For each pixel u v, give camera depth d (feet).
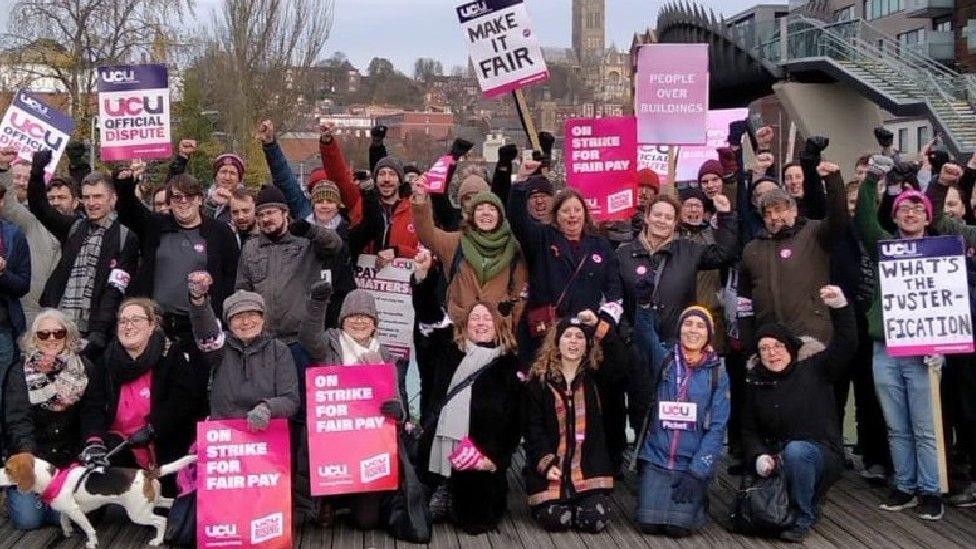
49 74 129.49
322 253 25.62
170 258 26.40
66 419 24.16
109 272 26.89
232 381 23.67
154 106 33.24
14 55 127.03
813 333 26.07
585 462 24.63
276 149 30.73
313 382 23.68
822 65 93.61
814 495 24.49
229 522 22.75
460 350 25.13
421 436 25.67
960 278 25.08
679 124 33.55
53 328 23.91
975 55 159.22
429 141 217.56
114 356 24.36
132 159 33.04
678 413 24.56
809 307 26.22
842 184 25.76
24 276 27.14
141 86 33.19
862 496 27.71
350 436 23.70
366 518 24.41
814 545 23.85
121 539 23.80
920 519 25.68
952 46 167.02
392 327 27.86
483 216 25.79
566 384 24.71
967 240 26.63
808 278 26.30
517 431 25.08
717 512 26.43
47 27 127.24
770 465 24.12
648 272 27.12
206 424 22.97
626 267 27.27
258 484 22.97
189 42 134.92
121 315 24.03
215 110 157.99
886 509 26.45
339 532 24.45
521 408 24.88
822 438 24.36
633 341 26.63
